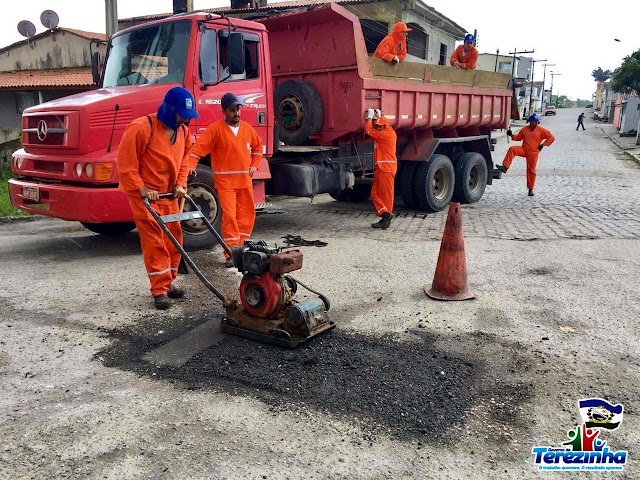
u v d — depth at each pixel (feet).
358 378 12.20
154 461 9.41
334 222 30.99
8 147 46.75
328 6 26.21
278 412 10.90
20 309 16.74
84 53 89.45
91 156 20.88
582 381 12.09
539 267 20.75
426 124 32.68
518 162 70.74
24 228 30.42
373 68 28.25
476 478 9.01
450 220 17.16
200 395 11.57
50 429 10.35
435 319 15.66
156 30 23.63
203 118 23.06
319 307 14.48
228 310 14.78
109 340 14.43
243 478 8.97
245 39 24.35
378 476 9.04
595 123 202.69
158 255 16.49
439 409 10.99
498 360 13.09
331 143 29.71
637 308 16.43
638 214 31.89
